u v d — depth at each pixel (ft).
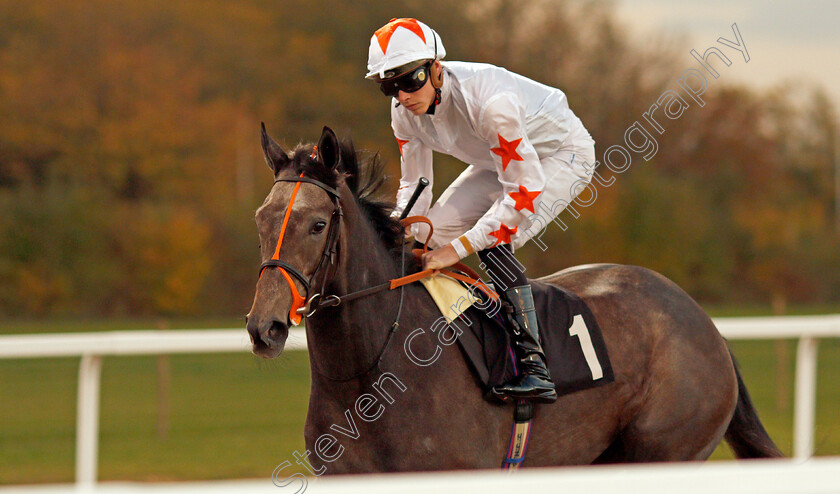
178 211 103.55
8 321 90.94
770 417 33.86
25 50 104.88
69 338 17.38
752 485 3.59
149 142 106.22
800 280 116.57
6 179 104.17
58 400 37.83
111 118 107.14
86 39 107.55
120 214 101.04
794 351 53.01
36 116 103.35
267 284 11.12
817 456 19.84
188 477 23.98
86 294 96.43
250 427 31.76
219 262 103.14
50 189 99.71
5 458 26.68
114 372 44.75
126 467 25.32
